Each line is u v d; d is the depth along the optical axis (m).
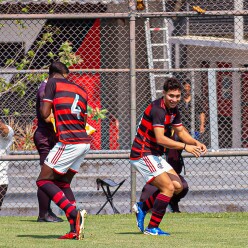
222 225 34.34
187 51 59.84
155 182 28.97
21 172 47.00
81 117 28.75
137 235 29.67
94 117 42.53
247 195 45.12
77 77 47.97
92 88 48.16
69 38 53.62
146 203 30.02
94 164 46.97
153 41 58.56
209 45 58.78
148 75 51.28
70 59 46.19
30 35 53.59
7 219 37.91
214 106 51.44
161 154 29.33
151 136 28.84
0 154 41.00
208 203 44.59
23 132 47.81
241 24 58.44
